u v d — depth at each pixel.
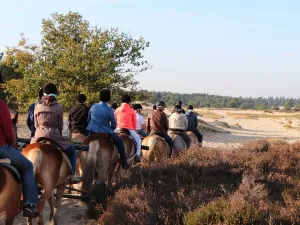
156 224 6.53
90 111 9.30
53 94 7.12
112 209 7.25
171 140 12.15
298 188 8.30
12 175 5.28
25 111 26.09
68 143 7.13
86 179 8.27
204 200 7.18
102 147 8.59
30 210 5.44
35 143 6.55
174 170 9.46
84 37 23.64
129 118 10.59
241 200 6.78
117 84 23.94
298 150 13.35
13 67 38.88
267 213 6.56
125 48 23.55
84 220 8.12
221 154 11.31
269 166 10.61
